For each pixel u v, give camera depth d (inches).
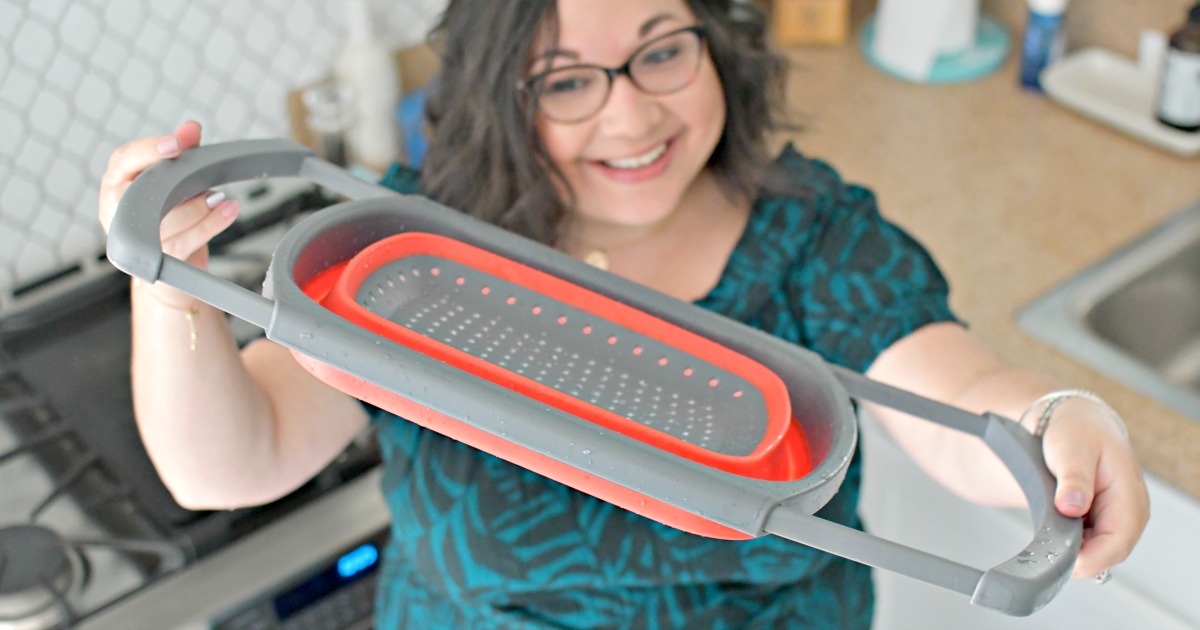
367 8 73.0
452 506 49.3
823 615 51.6
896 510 66.7
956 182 72.7
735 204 53.0
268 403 49.9
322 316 31.1
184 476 48.2
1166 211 69.9
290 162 38.9
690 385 36.1
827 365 36.1
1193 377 69.1
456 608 51.8
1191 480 54.2
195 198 37.3
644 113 47.0
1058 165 74.0
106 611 54.1
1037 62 79.7
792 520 29.4
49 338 65.7
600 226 53.0
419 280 37.8
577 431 30.1
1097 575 36.0
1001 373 47.5
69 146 68.5
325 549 57.8
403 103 75.5
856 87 82.0
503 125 48.8
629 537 48.3
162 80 70.2
